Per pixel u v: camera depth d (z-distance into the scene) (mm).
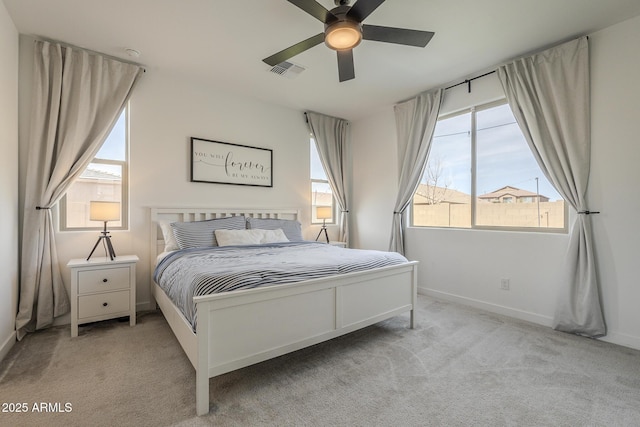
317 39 2014
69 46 2662
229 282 1646
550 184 2736
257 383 1759
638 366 1964
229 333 1584
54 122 2559
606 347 2238
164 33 2479
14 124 2355
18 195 2457
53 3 2113
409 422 1434
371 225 4477
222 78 3314
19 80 2496
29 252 2453
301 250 2916
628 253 2264
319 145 4410
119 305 2617
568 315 2479
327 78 3303
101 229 2951
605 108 2365
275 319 1765
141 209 3105
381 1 1689
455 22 2305
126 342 2312
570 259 2475
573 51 2480
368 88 3553
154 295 2980
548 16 2229
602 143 2381
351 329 2166
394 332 2535
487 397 1633
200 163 3453
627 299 2266
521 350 2195
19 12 2207
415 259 3867
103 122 2797
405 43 2088
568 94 2520
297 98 3883
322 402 1584
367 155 4547
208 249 2816
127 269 2648
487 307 3133
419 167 3707
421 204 3910
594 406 1559
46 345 2250
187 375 1842
